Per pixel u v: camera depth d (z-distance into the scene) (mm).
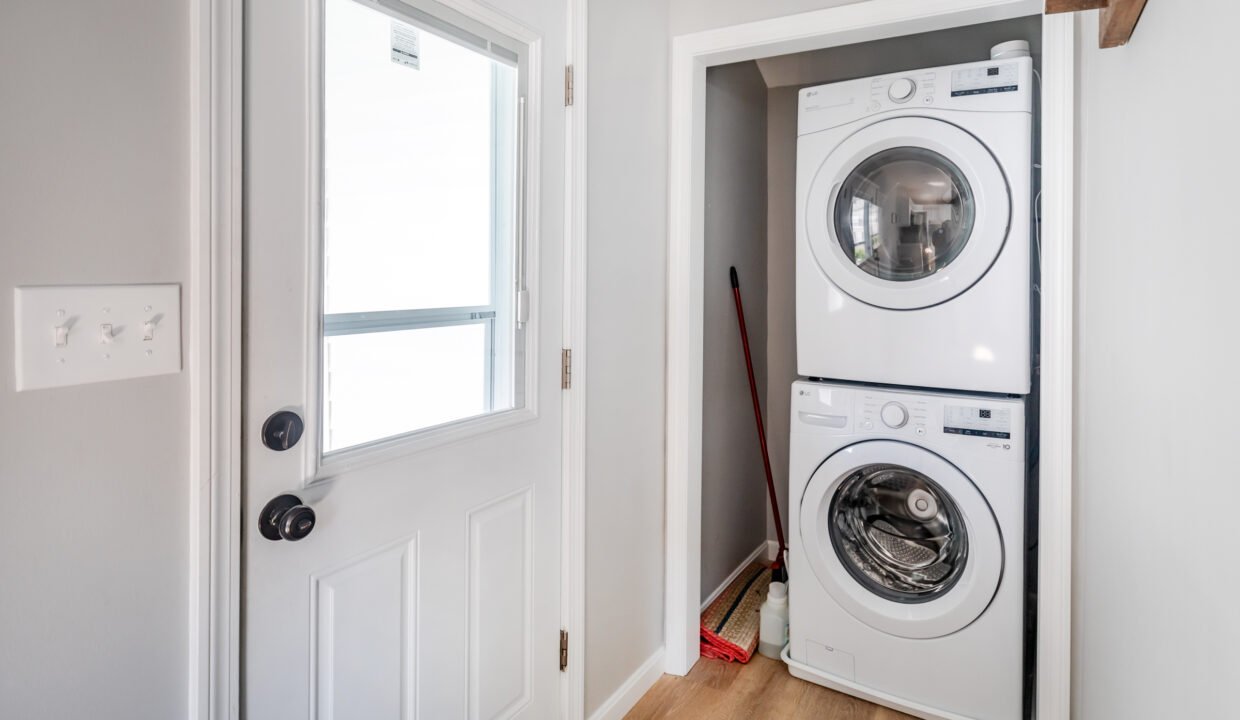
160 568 923
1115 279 1073
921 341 1993
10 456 776
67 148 810
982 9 1743
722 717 2031
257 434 1036
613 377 1928
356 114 1208
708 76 2523
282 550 1082
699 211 2217
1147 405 770
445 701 1413
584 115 1735
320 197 1121
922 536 2053
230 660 1006
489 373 1517
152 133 890
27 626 799
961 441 1906
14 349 772
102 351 846
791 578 2213
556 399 1706
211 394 963
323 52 1122
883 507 2109
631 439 2031
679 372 2193
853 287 2076
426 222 1354
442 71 1368
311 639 1137
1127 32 860
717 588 2754
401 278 1309
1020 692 1872
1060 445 1741
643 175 2035
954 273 1928
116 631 879
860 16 1863
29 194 779
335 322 1188
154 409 906
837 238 2139
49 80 792
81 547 841
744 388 2961
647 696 2141
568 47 1692
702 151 2229
